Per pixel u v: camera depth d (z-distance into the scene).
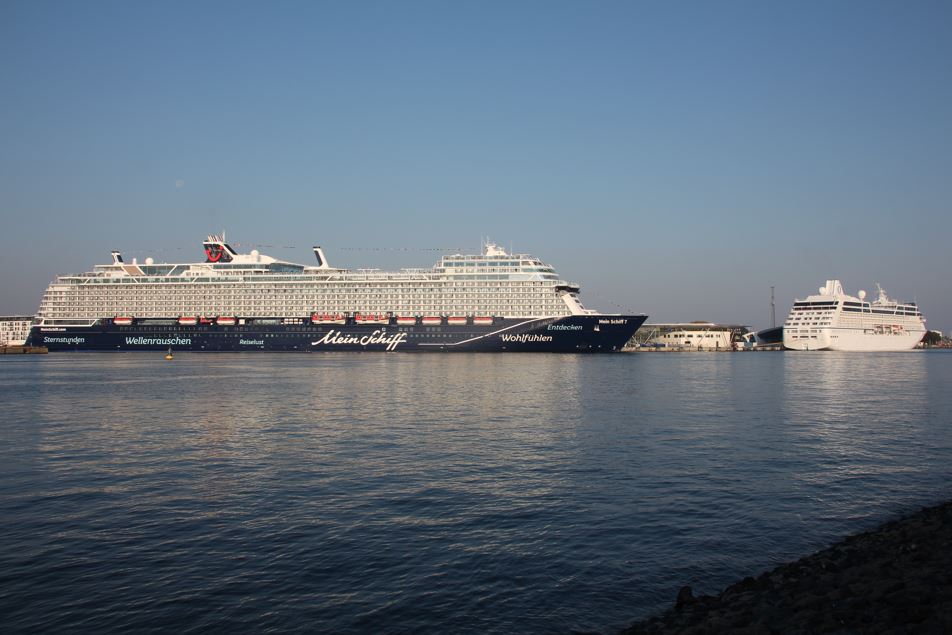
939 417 62.12
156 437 49.78
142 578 22.92
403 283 188.00
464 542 26.44
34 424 56.50
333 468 39.09
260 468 39.16
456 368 129.38
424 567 23.84
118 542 26.48
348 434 50.84
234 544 26.22
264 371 122.12
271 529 28.02
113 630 19.23
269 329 194.75
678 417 60.75
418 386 90.62
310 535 27.25
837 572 21.25
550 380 101.94
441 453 43.41
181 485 35.31
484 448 45.12
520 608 20.66
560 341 181.38
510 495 33.25
